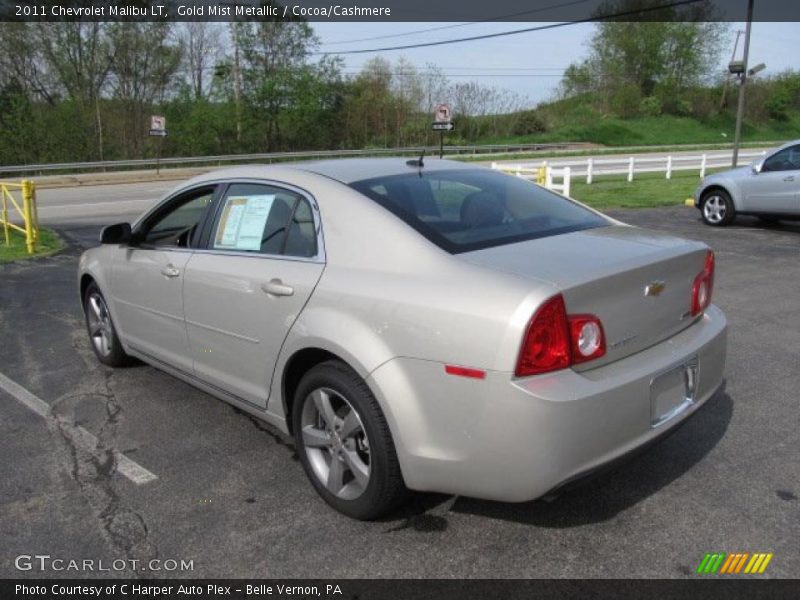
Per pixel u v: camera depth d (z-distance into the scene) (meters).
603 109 64.44
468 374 2.62
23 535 3.07
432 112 49.75
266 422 3.88
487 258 2.87
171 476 3.58
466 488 2.75
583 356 2.68
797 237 10.88
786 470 3.52
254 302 3.47
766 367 5.03
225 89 45.38
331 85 47.62
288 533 3.06
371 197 3.26
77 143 39.62
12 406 4.53
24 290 8.05
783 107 67.50
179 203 4.33
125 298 4.67
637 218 13.40
